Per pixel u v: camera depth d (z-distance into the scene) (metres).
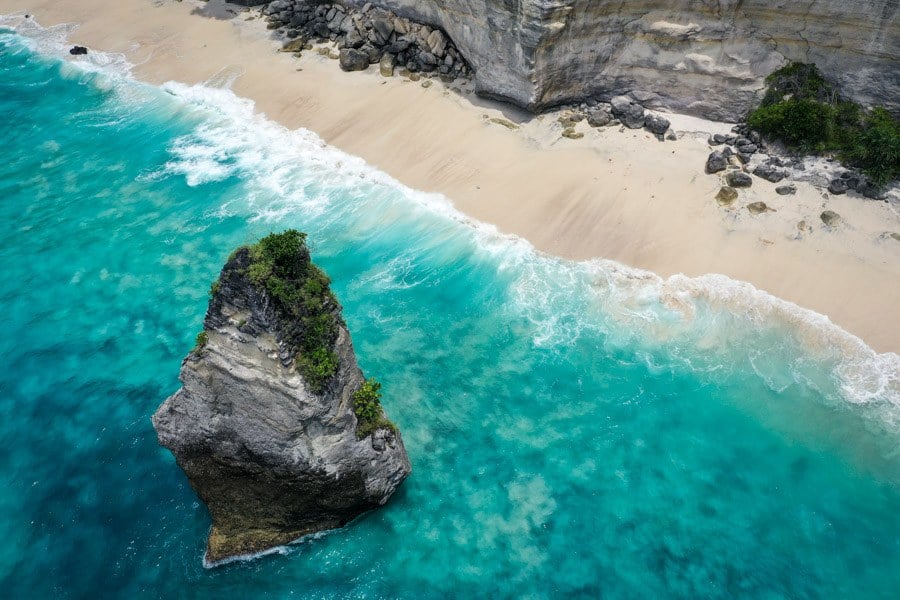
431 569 27.86
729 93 43.44
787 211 39.25
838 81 41.12
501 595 27.11
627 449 32.06
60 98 57.62
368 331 37.47
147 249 43.16
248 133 51.28
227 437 26.47
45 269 42.09
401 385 34.84
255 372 24.44
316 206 44.97
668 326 36.56
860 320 34.97
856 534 28.88
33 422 33.78
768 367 34.53
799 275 36.91
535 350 36.34
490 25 45.41
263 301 23.27
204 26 61.72
